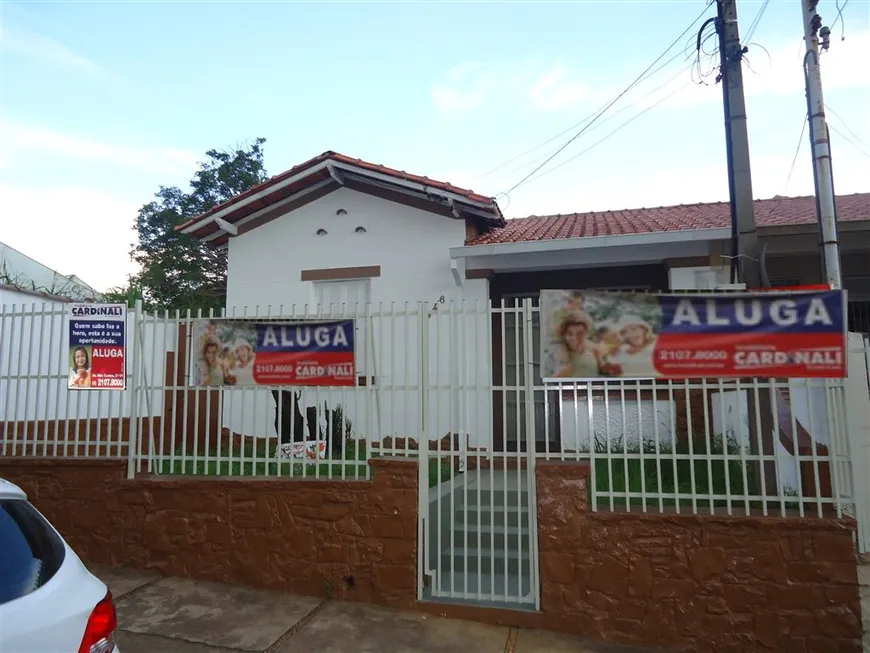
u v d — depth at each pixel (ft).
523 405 28.32
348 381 18.74
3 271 40.45
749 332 15.88
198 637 15.64
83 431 23.95
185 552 19.30
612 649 15.64
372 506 17.93
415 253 32.22
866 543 20.40
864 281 29.68
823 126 20.42
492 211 31.09
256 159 78.84
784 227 26.58
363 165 31.24
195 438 19.85
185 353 20.35
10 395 22.59
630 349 16.42
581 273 31.58
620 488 17.97
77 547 20.15
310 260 33.71
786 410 19.06
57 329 24.21
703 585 15.67
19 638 7.97
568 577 16.37
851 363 20.98
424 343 18.07
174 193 76.13
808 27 20.79
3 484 10.03
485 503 20.49
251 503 18.93
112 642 9.36
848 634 14.92
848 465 15.71
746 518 15.56
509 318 30.19
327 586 17.97
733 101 20.16
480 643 15.64
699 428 21.88
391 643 15.53
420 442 17.80
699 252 28.53
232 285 34.68
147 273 71.72
